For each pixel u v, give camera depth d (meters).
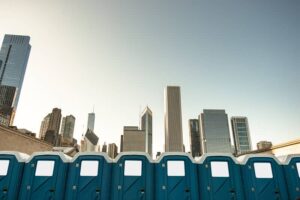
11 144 19.91
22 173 7.81
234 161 7.91
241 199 7.52
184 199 7.46
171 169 7.75
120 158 7.89
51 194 7.47
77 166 7.77
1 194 7.41
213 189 7.60
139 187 7.59
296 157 7.97
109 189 7.64
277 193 7.57
